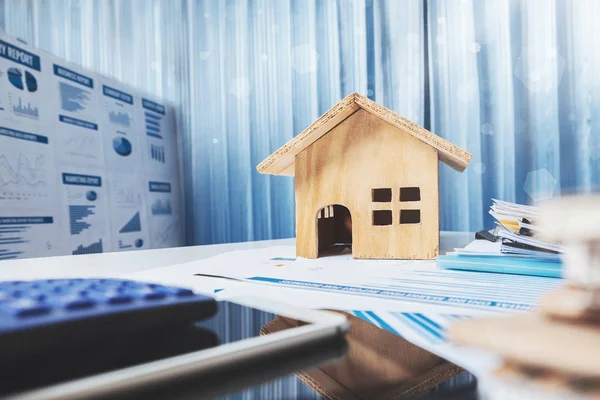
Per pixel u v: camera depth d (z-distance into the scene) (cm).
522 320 19
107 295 24
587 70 138
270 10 182
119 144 172
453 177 155
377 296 34
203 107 196
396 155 60
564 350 16
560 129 141
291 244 90
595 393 14
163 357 20
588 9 138
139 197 180
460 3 153
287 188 180
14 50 134
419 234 59
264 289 39
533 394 14
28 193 138
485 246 58
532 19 144
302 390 17
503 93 150
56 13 199
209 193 197
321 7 172
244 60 187
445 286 38
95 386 15
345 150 61
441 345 21
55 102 147
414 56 159
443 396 16
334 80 172
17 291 24
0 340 17
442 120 157
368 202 61
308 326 23
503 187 151
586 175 139
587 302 19
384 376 19
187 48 196
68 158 152
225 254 70
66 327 19
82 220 156
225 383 18
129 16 198
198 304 25
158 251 77
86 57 199
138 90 182
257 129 186
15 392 16
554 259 45
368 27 164
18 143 135
